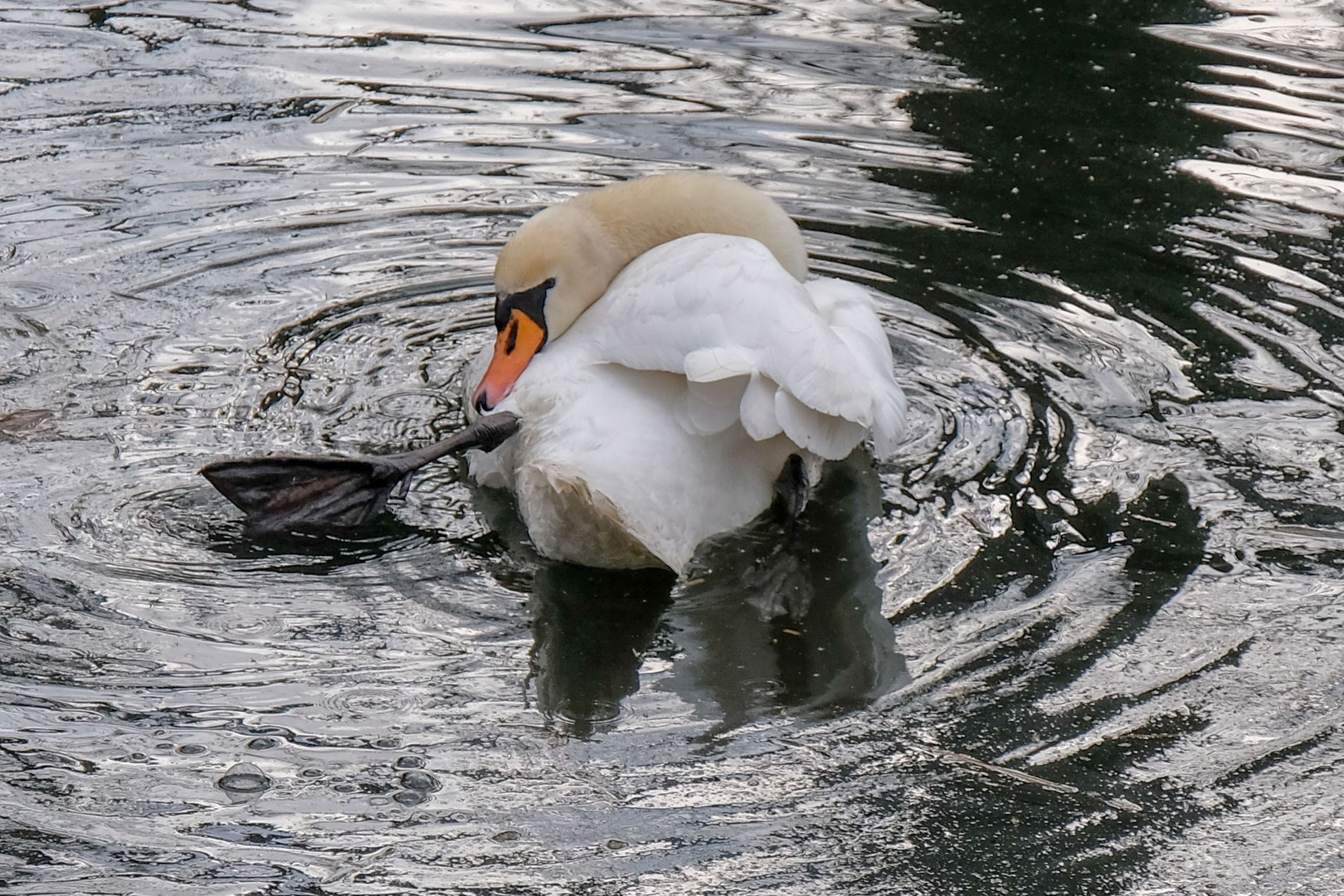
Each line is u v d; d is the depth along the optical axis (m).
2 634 8.45
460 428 11.19
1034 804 7.36
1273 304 13.27
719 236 10.25
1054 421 11.40
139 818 7.09
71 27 19.39
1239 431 11.17
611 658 8.55
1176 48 19.77
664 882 6.79
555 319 11.07
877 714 8.04
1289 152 16.58
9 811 7.09
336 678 8.22
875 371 9.90
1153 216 15.09
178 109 17.03
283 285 13.35
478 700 8.09
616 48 19.52
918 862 6.94
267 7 20.61
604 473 8.91
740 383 9.10
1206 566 9.47
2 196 14.66
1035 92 18.27
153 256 13.71
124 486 10.12
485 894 6.69
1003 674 8.39
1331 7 21.44
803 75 18.70
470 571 9.41
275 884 6.71
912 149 16.59
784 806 7.30
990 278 13.78
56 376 11.54
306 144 16.33
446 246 14.30
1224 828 7.24
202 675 8.18
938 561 9.59
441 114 17.23
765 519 10.03
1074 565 9.49
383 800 7.27
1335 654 8.59
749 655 8.59
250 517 9.75
